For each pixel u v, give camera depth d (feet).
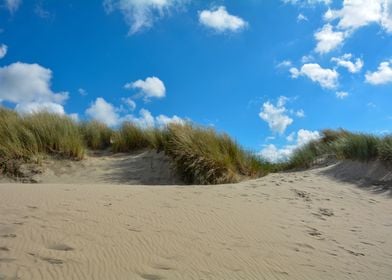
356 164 35.60
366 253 17.46
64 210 17.72
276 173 39.65
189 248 15.12
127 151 43.21
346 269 15.31
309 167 40.14
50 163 37.32
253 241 16.94
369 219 23.52
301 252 16.46
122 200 20.71
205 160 36.24
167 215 18.84
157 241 15.35
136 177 36.86
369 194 29.76
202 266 13.71
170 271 12.97
